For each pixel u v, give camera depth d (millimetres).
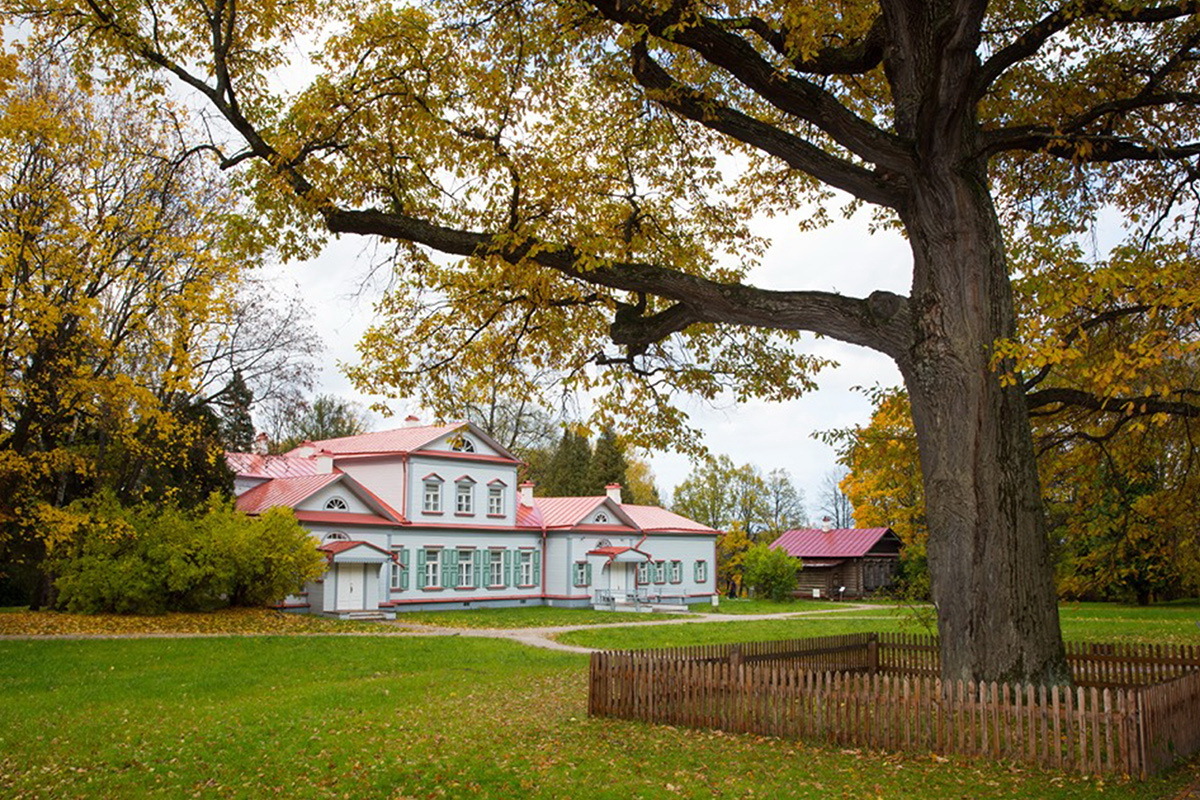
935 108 10875
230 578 35062
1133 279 9914
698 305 12430
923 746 10977
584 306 14805
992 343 10938
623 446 15625
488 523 49000
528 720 14180
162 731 13906
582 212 14516
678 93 12469
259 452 38344
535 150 14047
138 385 28234
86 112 29219
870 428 16109
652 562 56375
